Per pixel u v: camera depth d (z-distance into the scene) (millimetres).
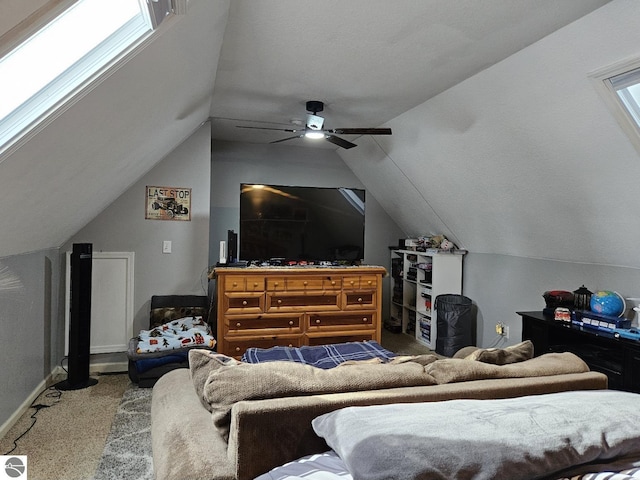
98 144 2168
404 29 2273
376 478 883
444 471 891
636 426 1084
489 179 3619
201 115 3740
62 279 3703
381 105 3627
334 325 4227
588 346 2963
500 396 1367
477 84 2928
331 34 2344
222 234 5199
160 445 1245
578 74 2330
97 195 3141
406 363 1513
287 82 3125
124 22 1468
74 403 3031
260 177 5352
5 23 1034
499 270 4301
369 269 4285
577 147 2693
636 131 2332
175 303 3945
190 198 4059
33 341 3029
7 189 1727
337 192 4691
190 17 1684
